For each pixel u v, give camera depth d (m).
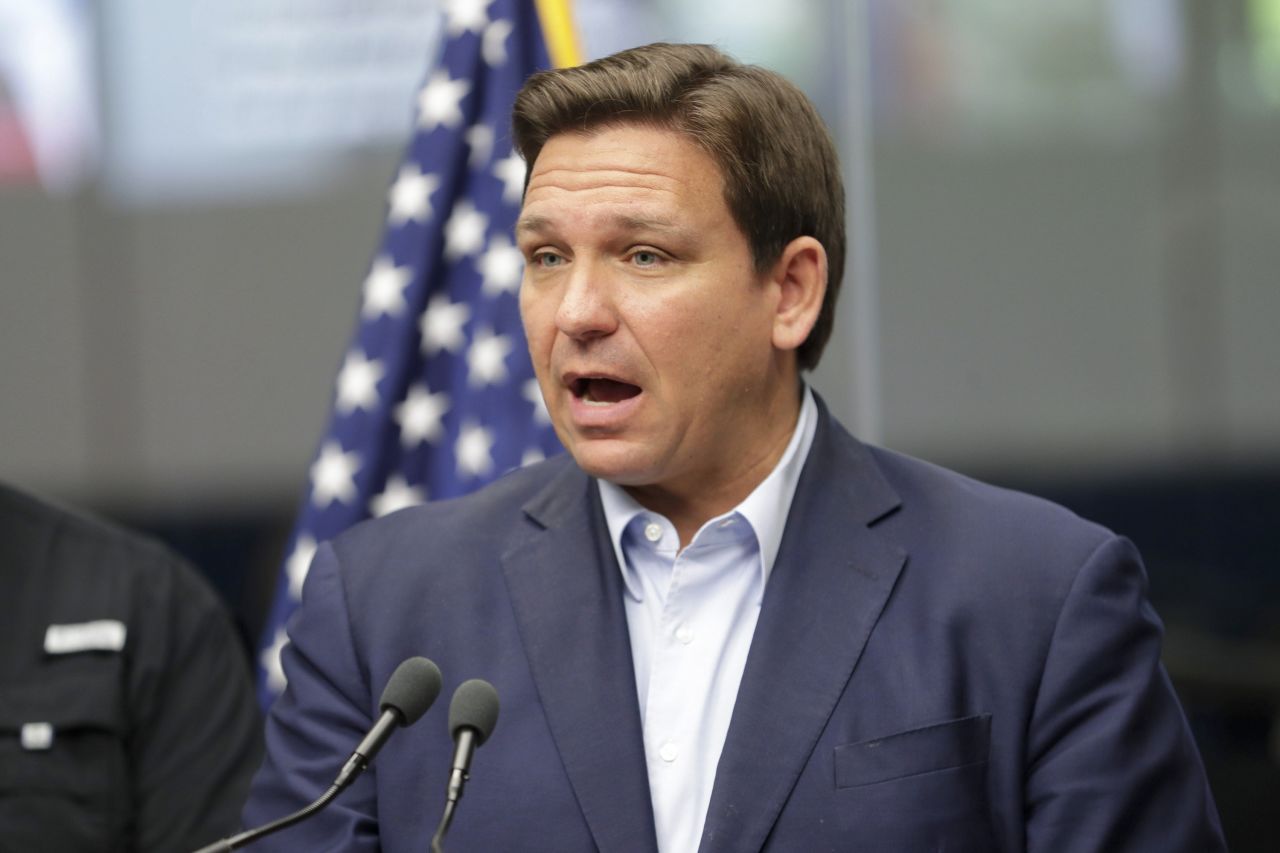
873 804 6.43
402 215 9.58
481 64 9.73
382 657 7.07
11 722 8.93
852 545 7.01
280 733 7.20
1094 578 6.80
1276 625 18.89
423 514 7.59
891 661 6.71
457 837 6.64
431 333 9.53
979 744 6.55
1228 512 23.05
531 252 6.86
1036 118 22.53
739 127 6.76
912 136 22.20
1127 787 6.51
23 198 21.48
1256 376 23.34
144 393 21.92
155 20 20.92
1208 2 22.89
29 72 21.08
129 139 21.23
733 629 6.98
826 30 18.92
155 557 9.61
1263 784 14.40
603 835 6.49
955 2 22.20
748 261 6.86
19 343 21.86
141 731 9.16
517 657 6.96
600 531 7.20
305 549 9.35
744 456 7.13
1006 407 22.56
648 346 6.65
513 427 9.31
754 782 6.50
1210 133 22.92
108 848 8.87
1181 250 22.91
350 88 20.48
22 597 9.29
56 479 22.03
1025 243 22.61
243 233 21.38
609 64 6.82
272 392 21.73
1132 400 22.97
